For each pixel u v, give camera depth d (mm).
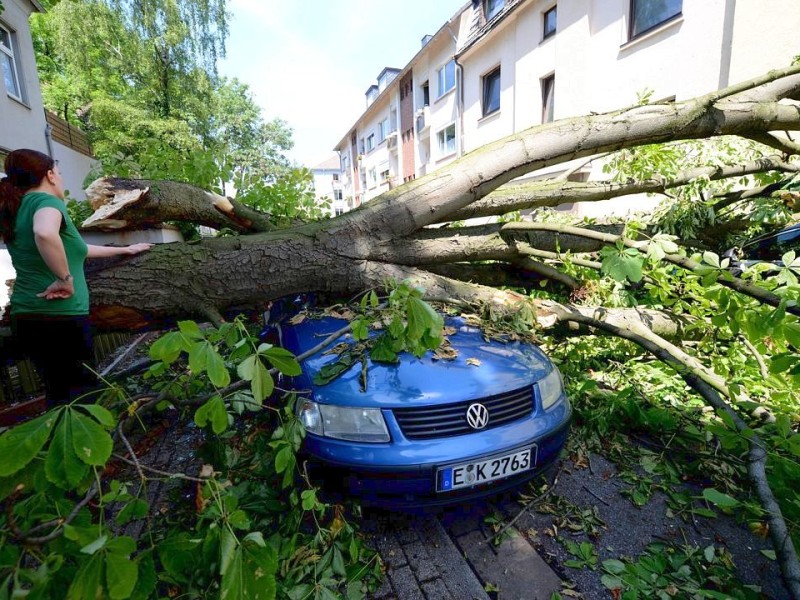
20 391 3434
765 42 5883
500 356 2064
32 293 1989
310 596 1438
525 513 1944
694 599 1442
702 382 2260
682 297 2926
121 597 814
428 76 17266
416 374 1845
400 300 1753
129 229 2887
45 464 875
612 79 8773
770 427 2176
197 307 2604
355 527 1772
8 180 1938
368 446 1640
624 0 8375
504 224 3242
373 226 2807
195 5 18641
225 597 925
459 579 1601
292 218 3719
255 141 33219
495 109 13258
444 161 16766
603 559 1669
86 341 2129
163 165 3861
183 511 2002
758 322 1905
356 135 29953
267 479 2035
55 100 17688
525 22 11172
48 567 820
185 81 19781
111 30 17172
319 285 2793
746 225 3891
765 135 3369
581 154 2984
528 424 1811
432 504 1633
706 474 2160
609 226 4102
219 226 3379
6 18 8625
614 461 2312
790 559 1395
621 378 3156
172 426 3047
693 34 7043
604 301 3385
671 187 3805
